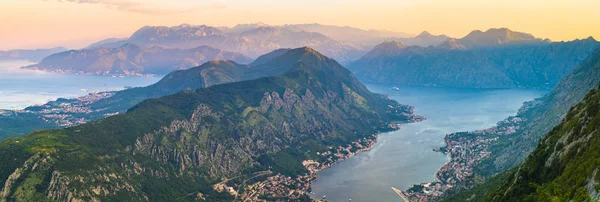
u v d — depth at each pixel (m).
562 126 199.25
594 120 161.25
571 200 135.12
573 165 151.50
